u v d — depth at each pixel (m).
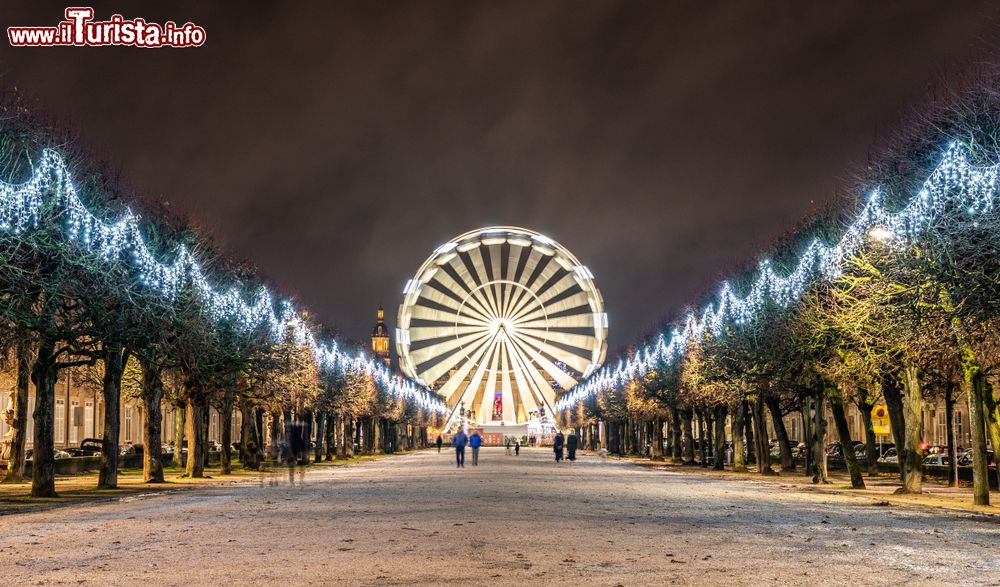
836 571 17.80
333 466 84.12
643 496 39.88
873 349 41.22
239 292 62.56
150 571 17.55
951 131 34.53
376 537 22.97
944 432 92.81
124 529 25.61
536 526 25.77
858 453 92.50
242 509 32.41
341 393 97.81
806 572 17.61
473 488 45.06
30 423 83.81
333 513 30.31
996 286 28.69
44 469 39.28
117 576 16.98
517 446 125.94
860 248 38.44
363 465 86.75
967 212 28.62
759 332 55.66
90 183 42.22
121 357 46.72
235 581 16.33
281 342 68.81
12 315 34.56
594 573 17.25
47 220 34.22
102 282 37.84
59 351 39.62
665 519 28.50
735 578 16.81
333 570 17.55
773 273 56.69
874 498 41.25
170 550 20.69
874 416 49.56
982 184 28.47
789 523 27.69
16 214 32.53
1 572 17.55
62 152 39.69
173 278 44.16
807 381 51.78
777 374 54.25
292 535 23.56
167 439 118.06
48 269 35.94
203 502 36.25
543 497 38.38
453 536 23.17
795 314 49.69
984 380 40.75
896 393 46.53
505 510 31.33
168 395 60.38
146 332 42.84
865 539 23.52
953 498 41.94
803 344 47.97
